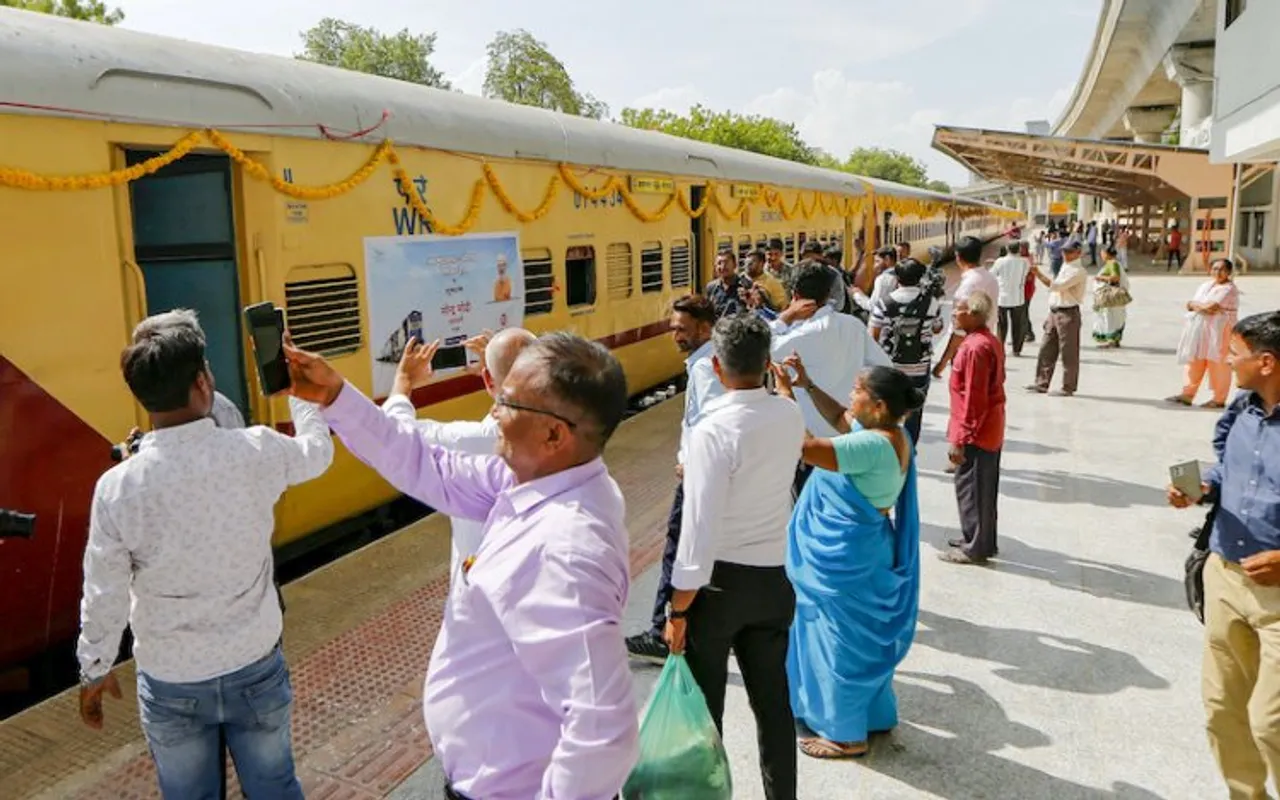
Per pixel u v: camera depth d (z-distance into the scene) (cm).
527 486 172
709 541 274
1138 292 2236
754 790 333
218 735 249
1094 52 4128
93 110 403
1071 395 1035
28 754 345
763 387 291
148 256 508
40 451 391
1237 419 288
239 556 235
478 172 663
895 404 339
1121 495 670
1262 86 1230
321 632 447
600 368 173
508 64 5044
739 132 5800
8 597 383
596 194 834
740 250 1222
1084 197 6669
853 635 340
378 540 574
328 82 544
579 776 146
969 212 4281
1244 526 276
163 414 227
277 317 194
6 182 371
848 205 1762
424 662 420
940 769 342
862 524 334
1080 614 471
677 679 272
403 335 593
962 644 440
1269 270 2720
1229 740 294
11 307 378
